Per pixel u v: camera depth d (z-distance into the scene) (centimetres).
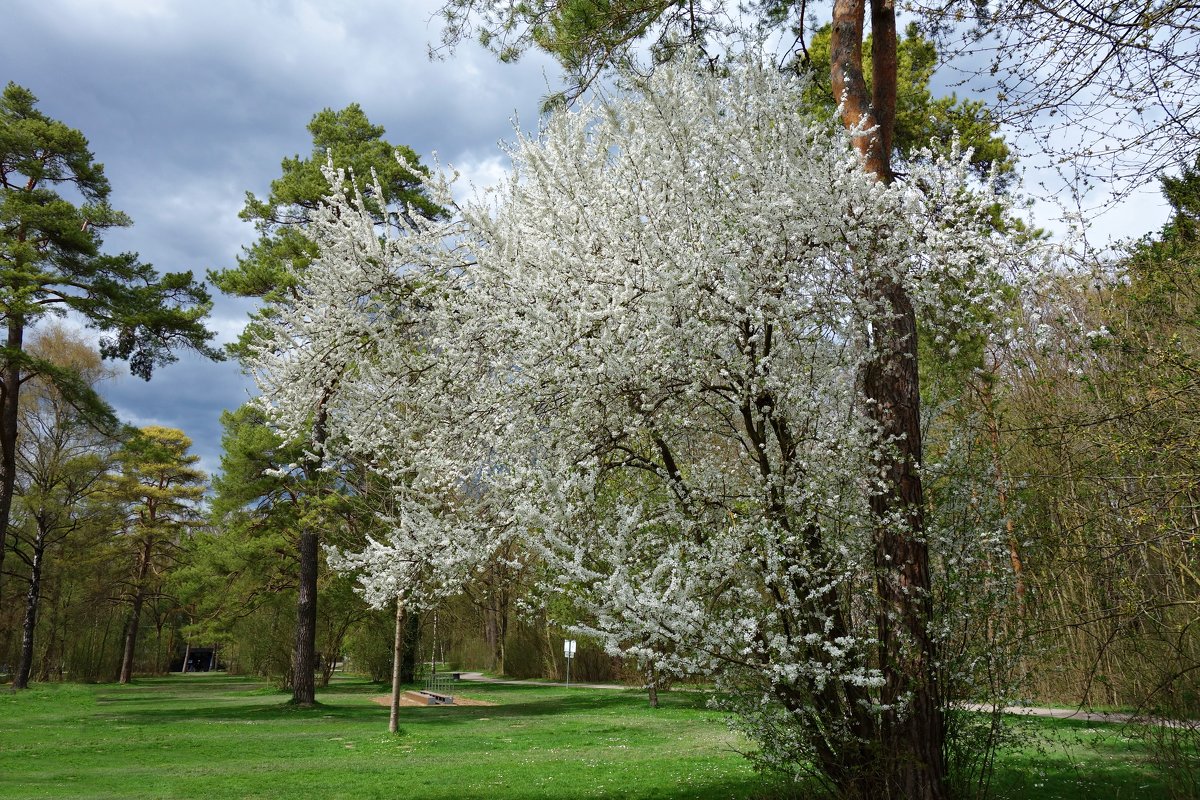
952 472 593
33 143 1984
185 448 4009
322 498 1598
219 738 1404
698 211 602
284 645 2448
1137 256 576
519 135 615
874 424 563
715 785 812
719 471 633
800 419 588
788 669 475
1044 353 579
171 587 3544
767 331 577
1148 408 545
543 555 487
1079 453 609
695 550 519
